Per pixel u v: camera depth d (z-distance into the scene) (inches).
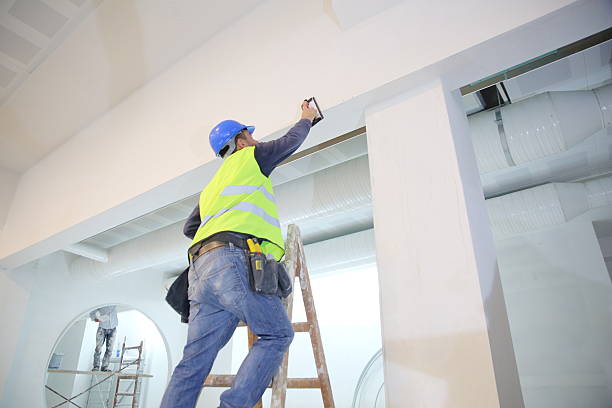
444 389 54.6
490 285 62.0
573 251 141.8
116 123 132.4
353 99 77.7
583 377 127.8
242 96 97.6
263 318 56.9
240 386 53.7
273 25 98.0
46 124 147.6
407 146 71.6
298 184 138.1
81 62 122.3
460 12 70.0
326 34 86.5
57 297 212.5
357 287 233.8
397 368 59.2
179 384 56.4
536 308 141.0
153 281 259.8
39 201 154.1
